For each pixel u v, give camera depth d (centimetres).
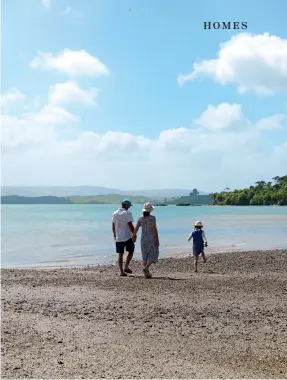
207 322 884
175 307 1014
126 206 1579
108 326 845
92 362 644
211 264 1911
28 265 1995
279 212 12669
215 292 1207
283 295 1169
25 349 698
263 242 3180
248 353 696
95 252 2561
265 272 1662
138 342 746
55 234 3950
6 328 821
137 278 1484
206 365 641
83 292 1204
